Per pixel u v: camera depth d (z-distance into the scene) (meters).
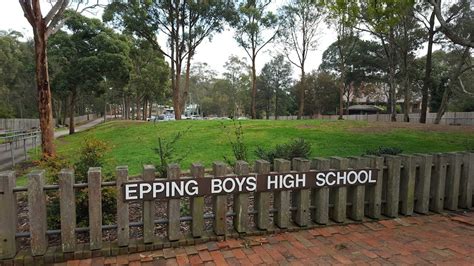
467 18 19.83
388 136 12.98
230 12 25.97
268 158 6.09
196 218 3.66
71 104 26.00
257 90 55.31
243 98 56.94
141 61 36.06
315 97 47.81
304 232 4.02
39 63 8.59
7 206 3.14
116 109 77.81
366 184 4.35
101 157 4.41
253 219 4.36
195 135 14.44
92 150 4.32
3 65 37.75
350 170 4.23
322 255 3.40
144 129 19.02
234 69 57.50
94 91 24.78
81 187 3.36
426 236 3.92
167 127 18.52
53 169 4.07
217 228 3.73
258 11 28.75
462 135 13.30
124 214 3.42
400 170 4.58
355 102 58.88
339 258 3.33
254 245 3.64
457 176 4.84
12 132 14.25
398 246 3.63
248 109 60.44
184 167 7.85
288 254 3.42
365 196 4.52
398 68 33.62
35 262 3.22
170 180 3.50
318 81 47.59
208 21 26.34
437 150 10.02
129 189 3.40
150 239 3.51
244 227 3.84
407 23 23.17
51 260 3.25
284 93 55.44
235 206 3.87
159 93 39.22
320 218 4.17
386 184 4.57
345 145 10.87
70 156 4.59
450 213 4.76
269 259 3.31
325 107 48.72
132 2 23.58
